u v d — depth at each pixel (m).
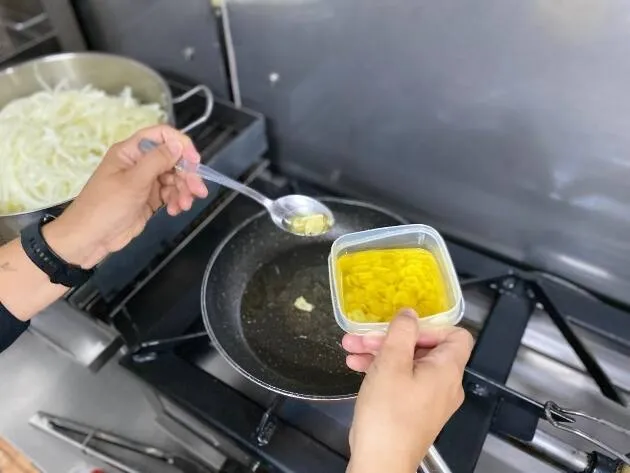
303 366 0.65
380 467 0.40
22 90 0.90
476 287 0.77
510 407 0.66
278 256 0.77
